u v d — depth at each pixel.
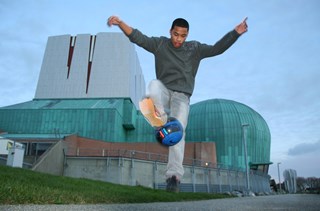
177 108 3.74
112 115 54.56
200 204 8.45
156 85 3.47
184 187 37.81
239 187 48.78
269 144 75.81
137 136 62.72
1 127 54.06
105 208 5.55
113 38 75.31
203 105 74.38
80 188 12.14
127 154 44.59
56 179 14.43
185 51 3.90
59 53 75.06
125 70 71.69
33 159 31.53
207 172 42.16
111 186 18.08
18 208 4.92
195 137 69.88
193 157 49.88
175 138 3.22
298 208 6.29
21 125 54.19
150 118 3.22
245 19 3.68
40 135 49.22
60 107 56.81
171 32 3.82
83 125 54.09
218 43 3.81
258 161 70.19
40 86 72.00
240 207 6.71
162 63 3.90
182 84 3.83
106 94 69.44
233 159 66.62
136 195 12.31
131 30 3.82
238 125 69.06
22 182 10.04
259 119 75.06
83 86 71.25
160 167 36.00
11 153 22.62
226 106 72.69
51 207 5.38
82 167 33.06
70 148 35.47
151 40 3.91
